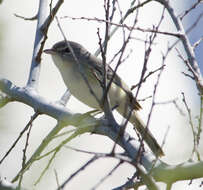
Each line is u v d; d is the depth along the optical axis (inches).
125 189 319.6
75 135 369.1
